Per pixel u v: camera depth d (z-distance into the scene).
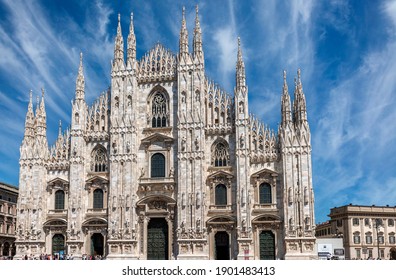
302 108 80.25
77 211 82.25
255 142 81.56
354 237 129.12
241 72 82.81
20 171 85.88
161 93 86.81
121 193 81.88
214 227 79.25
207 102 84.00
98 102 88.12
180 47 85.88
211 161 82.06
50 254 82.75
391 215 131.25
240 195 78.25
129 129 83.94
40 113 87.75
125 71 86.69
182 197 79.62
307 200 76.75
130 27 88.56
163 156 83.75
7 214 123.38
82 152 85.00
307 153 78.31
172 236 79.81
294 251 75.62
